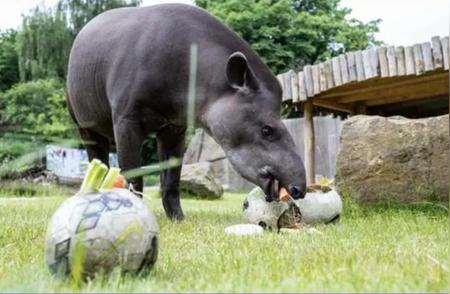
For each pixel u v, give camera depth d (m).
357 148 5.37
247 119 3.93
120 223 1.70
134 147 4.44
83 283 1.60
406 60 6.30
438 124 5.10
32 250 2.52
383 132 5.29
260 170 3.84
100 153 5.53
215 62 4.22
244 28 20.50
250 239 2.99
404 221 4.11
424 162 5.11
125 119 4.43
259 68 4.23
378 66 6.44
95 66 4.78
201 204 8.47
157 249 1.80
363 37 21.92
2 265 2.05
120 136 4.45
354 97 8.34
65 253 1.65
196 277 1.73
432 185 5.07
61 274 1.67
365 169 5.32
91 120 5.07
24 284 1.42
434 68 6.14
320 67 6.91
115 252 1.68
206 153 15.68
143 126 4.49
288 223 3.80
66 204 1.75
